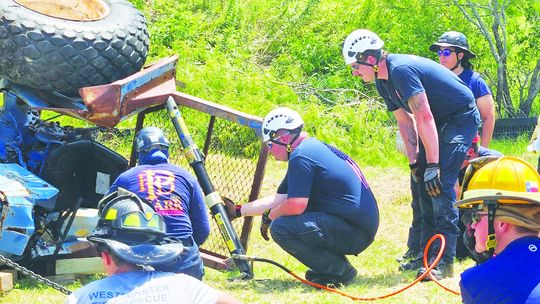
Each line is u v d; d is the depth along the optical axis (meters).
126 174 6.90
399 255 10.95
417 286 8.70
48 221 9.35
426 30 22.95
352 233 8.82
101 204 4.38
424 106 8.77
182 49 18.95
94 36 9.76
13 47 9.52
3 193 8.66
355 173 8.94
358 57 8.98
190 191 7.00
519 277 3.87
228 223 9.06
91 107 9.37
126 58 9.99
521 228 4.02
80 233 9.50
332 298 8.33
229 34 21.81
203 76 17.91
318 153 8.77
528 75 23.89
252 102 17.72
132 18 10.31
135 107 9.69
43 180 9.28
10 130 9.65
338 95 19.84
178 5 23.27
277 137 8.84
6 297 8.38
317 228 8.70
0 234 8.67
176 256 4.16
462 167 9.50
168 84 10.15
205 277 9.45
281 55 21.80
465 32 23.25
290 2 24.20
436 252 8.99
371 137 18.05
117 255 4.07
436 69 8.98
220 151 10.78
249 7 23.94
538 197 3.99
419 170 9.52
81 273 9.45
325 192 8.78
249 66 20.34
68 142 9.36
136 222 4.14
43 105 9.65
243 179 11.22
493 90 23.69
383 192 14.54
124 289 4.10
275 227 8.85
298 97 19.19
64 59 9.60
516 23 23.56
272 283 9.09
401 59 8.93
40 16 9.73
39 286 8.89
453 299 8.16
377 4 23.39
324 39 22.83
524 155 17.42
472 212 4.13
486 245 4.08
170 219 6.74
